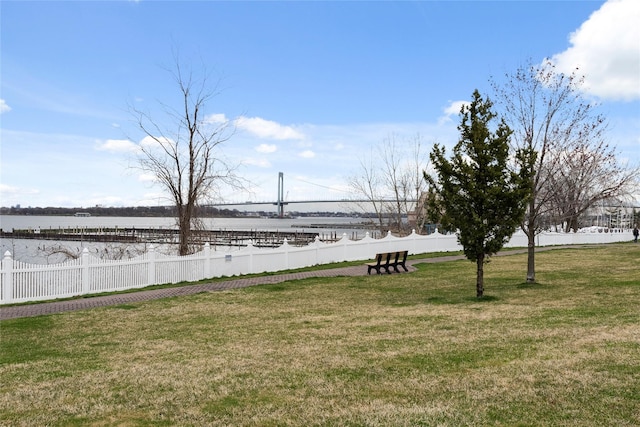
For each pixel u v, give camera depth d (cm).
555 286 1742
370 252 3011
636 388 649
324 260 2677
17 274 1525
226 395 682
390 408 615
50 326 1211
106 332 1140
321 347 945
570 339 923
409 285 1908
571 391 649
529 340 934
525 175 1487
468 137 1523
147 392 701
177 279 1977
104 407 644
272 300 1580
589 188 2708
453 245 3591
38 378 781
